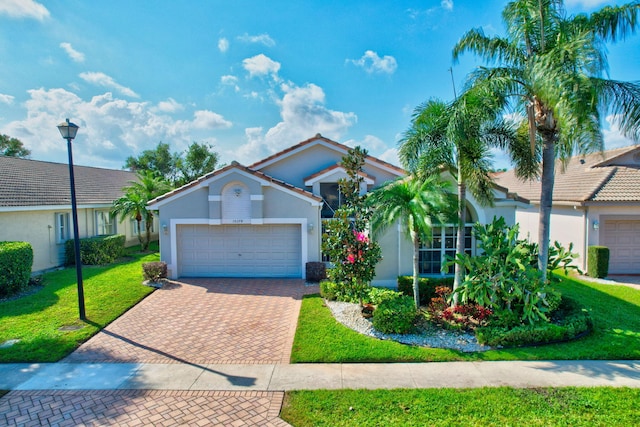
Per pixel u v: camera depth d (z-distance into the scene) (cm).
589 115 844
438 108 1061
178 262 1625
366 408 623
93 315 1102
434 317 1020
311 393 673
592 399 643
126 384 712
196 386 704
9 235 1644
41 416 609
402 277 1307
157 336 959
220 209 1568
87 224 2142
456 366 780
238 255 1630
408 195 1068
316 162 1864
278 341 923
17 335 949
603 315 1103
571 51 847
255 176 1556
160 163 4609
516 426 573
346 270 1063
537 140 1140
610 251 1764
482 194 1230
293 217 1590
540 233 1052
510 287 989
